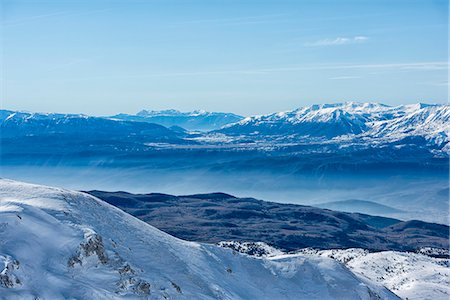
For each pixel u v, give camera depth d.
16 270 66.56
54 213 83.00
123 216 100.12
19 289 64.75
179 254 97.69
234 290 98.75
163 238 101.19
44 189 92.62
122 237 90.88
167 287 81.88
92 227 84.94
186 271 91.69
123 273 76.75
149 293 77.12
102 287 72.94
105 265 76.69
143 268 85.06
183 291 84.81
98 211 94.12
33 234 74.81
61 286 68.88
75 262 73.69
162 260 91.44
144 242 93.75
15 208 78.69
